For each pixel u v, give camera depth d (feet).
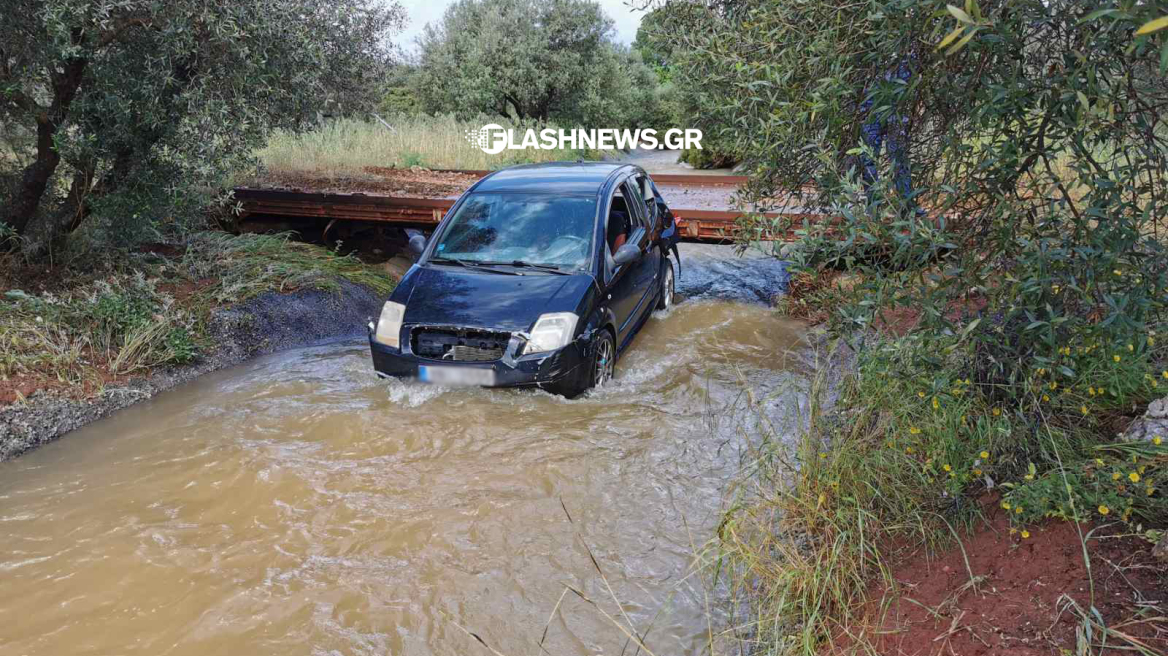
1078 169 8.54
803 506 12.13
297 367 21.53
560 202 21.54
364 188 37.09
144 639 10.39
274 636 10.41
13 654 10.14
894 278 9.89
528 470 14.90
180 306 23.99
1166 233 9.64
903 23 9.14
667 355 21.79
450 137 61.87
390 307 18.94
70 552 12.46
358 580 11.60
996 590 9.18
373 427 16.79
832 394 17.33
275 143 47.24
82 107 21.71
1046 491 10.18
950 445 12.01
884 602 9.75
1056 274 8.96
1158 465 10.20
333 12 24.94
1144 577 8.50
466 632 10.44
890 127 10.93
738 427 16.38
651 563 11.98
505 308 18.26
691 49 14.02
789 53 11.50
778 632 9.72
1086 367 12.78
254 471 14.99
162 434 17.01
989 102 8.54
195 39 21.53
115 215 23.59
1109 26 7.39
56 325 20.98
